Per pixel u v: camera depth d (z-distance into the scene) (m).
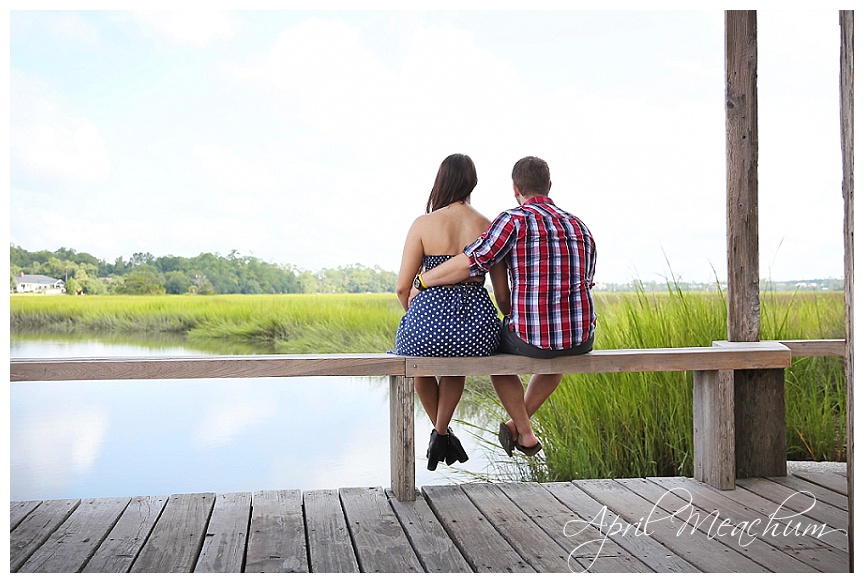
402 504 3.14
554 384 3.34
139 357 3.06
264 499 3.24
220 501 3.20
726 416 3.37
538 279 3.10
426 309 3.13
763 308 4.61
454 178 3.24
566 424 4.29
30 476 4.92
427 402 3.35
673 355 3.29
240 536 2.72
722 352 3.35
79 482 4.76
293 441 6.13
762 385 3.63
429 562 2.44
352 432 6.54
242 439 6.22
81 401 8.59
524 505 3.11
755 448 3.63
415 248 3.19
